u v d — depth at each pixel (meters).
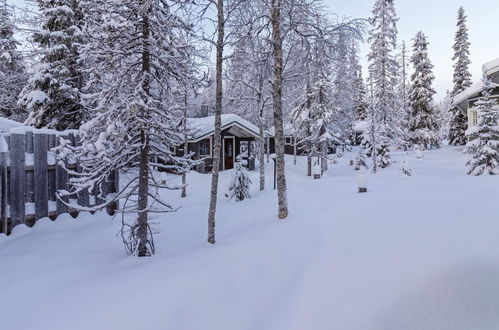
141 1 5.75
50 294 3.89
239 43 8.30
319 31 8.50
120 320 3.13
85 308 3.39
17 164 6.65
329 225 7.10
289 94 13.93
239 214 9.89
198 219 9.37
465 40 39.44
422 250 5.00
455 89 40.16
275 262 5.08
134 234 5.95
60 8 13.36
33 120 14.05
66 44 13.93
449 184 13.01
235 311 3.63
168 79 6.50
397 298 3.83
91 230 7.32
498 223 6.23
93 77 6.01
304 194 12.77
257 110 17.55
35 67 15.35
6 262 5.19
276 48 8.20
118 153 6.03
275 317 3.64
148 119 5.89
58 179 7.55
